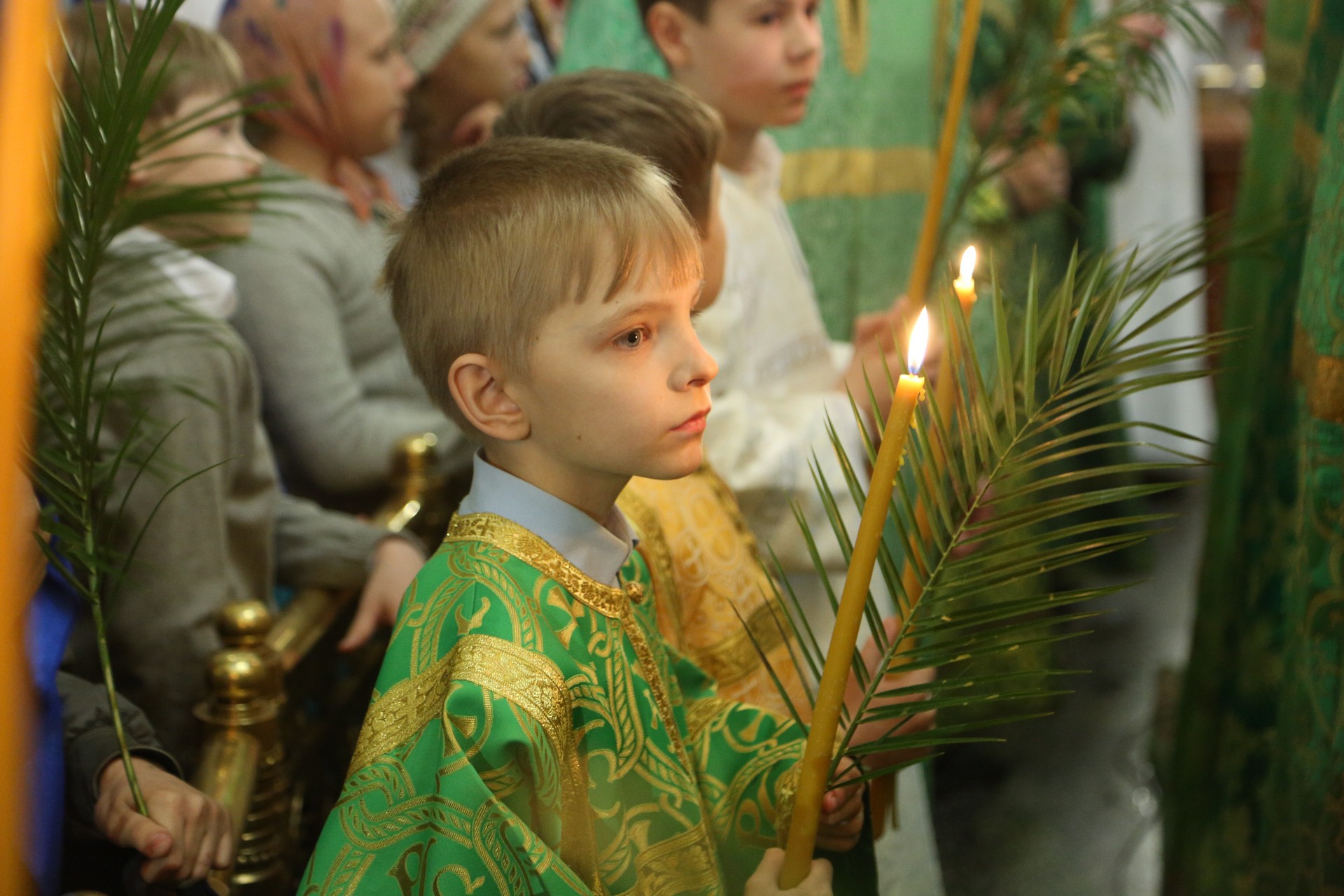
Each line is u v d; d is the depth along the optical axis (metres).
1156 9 1.41
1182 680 1.49
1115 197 3.10
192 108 1.16
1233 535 1.33
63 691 0.86
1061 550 0.65
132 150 0.79
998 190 2.07
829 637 1.15
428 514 1.46
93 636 1.02
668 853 0.64
